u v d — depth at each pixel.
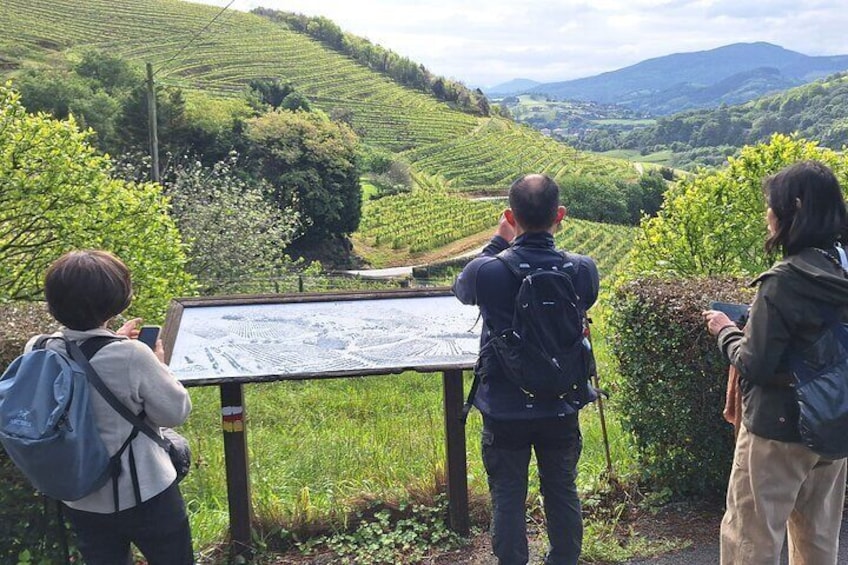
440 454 5.25
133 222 9.27
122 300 2.51
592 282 3.04
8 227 8.52
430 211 64.06
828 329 2.46
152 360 2.47
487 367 2.95
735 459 2.86
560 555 3.14
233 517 3.64
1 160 8.12
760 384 2.59
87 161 8.77
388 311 4.21
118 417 2.42
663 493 4.31
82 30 98.75
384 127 114.75
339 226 48.00
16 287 8.59
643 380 4.32
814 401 2.43
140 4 115.69
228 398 3.51
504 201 74.69
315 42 138.00
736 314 3.24
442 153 108.81
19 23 92.38
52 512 3.32
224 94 90.81
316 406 9.12
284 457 6.00
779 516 2.69
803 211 2.56
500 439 3.04
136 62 95.19
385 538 3.85
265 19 139.38
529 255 2.95
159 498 2.54
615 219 79.31
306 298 4.34
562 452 3.12
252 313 4.16
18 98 8.45
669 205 8.28
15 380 2.29
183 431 7.59
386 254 49.78
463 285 3.07
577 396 2.94
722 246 7.63
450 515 3.92
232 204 18.77
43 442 2.20
